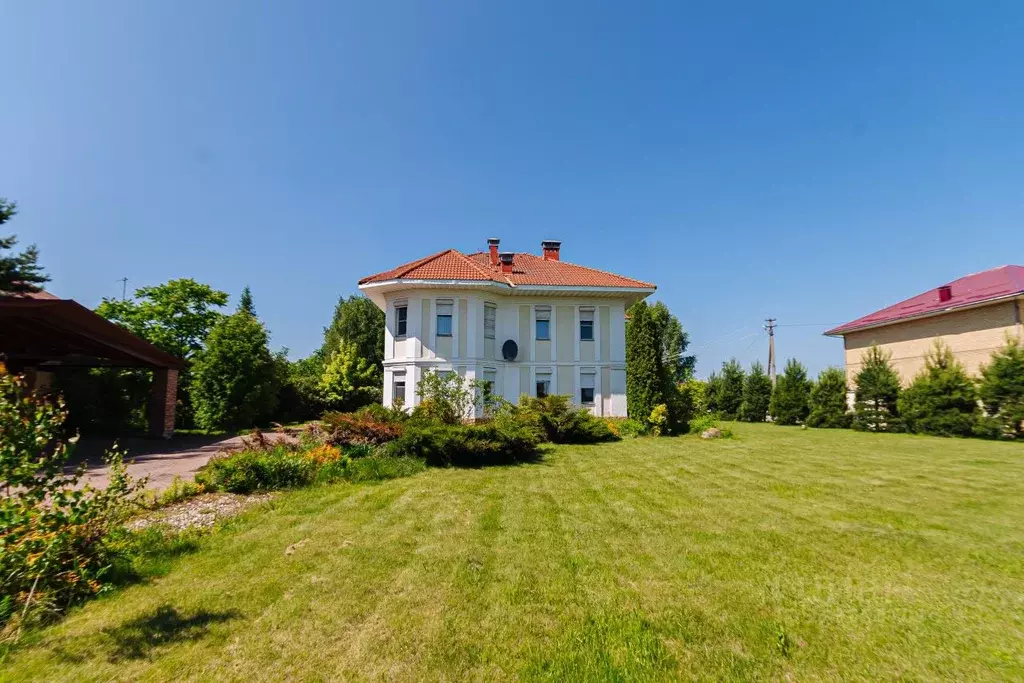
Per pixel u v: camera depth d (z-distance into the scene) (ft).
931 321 85.61
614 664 10.55
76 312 39.78
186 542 18.04
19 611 12.07
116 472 15.58
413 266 71.97
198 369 75.46
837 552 17.79
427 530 20.33
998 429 65.51
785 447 53.31
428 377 50.06
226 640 11.46
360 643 11.35
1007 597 13.99
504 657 10.80
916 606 13.41
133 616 12.55
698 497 27.07
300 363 137.49
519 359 74.59
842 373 94.43
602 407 75.31
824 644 11.44
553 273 80.59
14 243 49.29
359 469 32.24
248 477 27.07
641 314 70.13
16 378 13.88
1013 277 81.25
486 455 38.65
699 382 142.72
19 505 12.62
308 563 16.29
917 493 28.22
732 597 13.94
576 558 17.07
